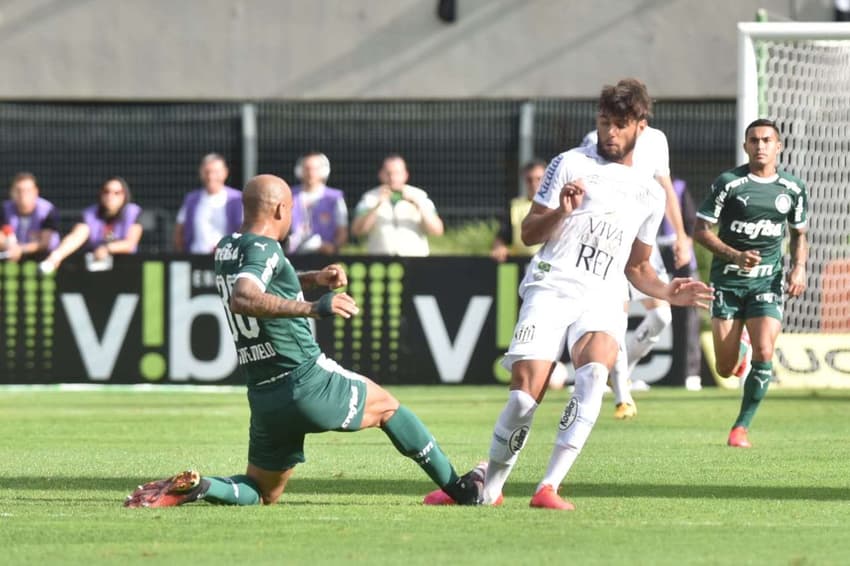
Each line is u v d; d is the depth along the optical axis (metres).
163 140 80.25
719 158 80.00
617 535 19.73
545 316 22.81
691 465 29.64
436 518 21.45
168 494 22.55
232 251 21.61
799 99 52.50
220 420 40.72
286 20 82.31
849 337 50.84
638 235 23.52
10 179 80.38
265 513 21.95
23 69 82.81
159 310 51.72
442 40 81.50
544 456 32.00
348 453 32.22
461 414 42.62
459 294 51.25
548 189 22.94
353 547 18.67
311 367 21.86
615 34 80.56
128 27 82.69
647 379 51.72
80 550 18.44
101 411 43.69
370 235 52.47
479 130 80.56
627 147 22.95
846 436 36.31
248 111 79.94
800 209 35.09
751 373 33.97
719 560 17.66
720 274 34.75
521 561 17.53
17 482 26.67
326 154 81.69
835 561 17.64
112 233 52.19
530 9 81.06
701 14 79.94
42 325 52.00
